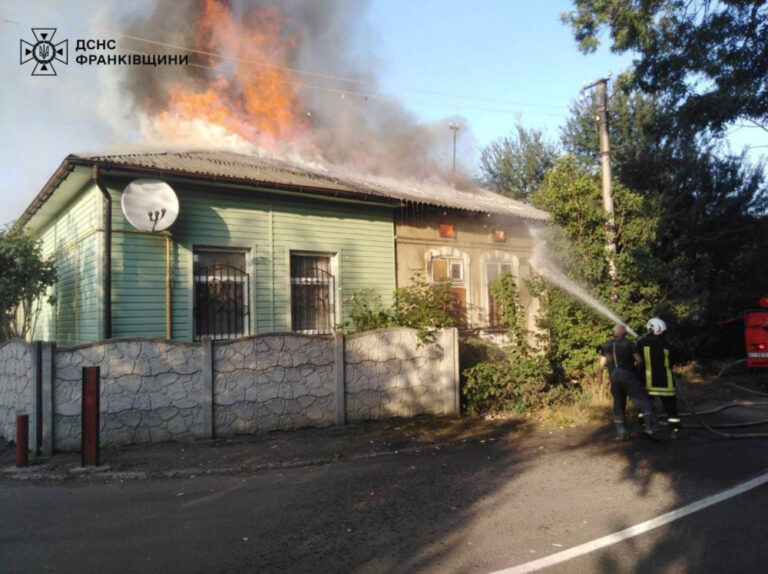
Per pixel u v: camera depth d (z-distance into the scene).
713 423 9.02
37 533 4.67
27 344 7.65
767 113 13.09
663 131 20.30
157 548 4.32
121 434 7.71
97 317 9.55
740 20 12.21
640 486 5.85
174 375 8.00
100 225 9.68
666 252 18.78
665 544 4.29
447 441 8.19
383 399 9.52
